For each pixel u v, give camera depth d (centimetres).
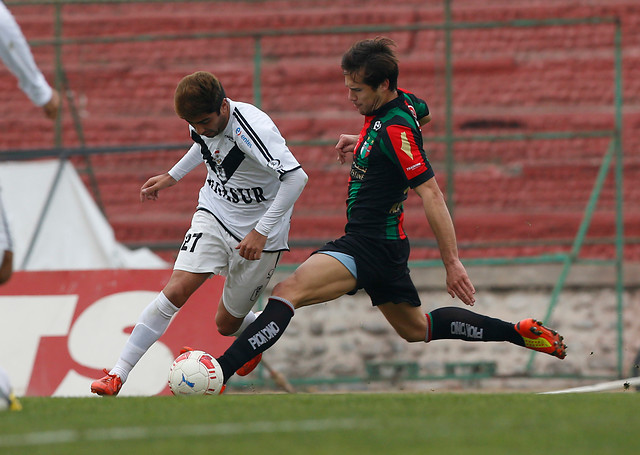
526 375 3691
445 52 3784
